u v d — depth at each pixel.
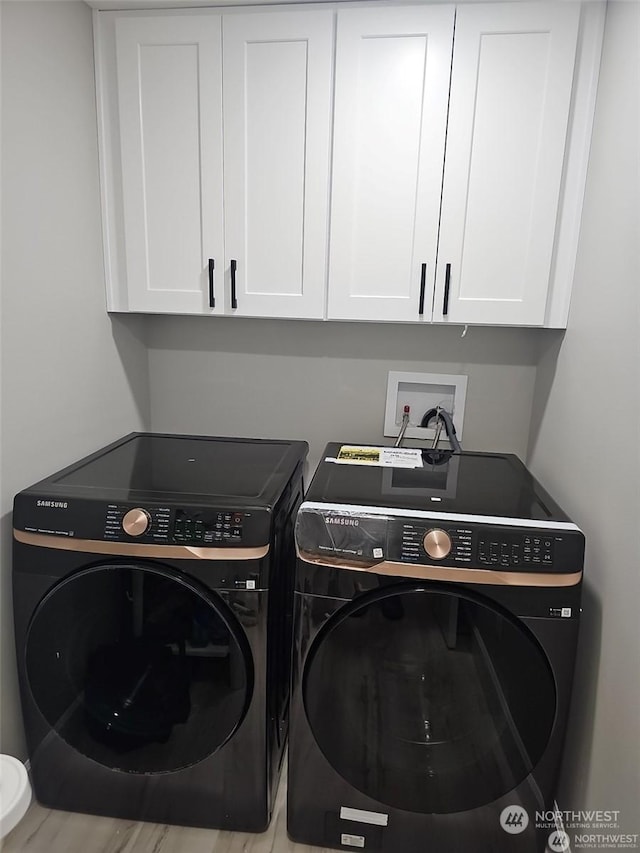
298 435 2.06
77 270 1.60
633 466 1.18
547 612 1.21
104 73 1.61
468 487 1.49
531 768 1.29
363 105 1.53
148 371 2.07
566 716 1.26
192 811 1.45
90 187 1.64
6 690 1.43
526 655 1.23
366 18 1.48
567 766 1.48
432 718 1.31
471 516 1.27
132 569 1.29
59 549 1.31
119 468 1.57
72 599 1.33
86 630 1.35
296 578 1.27
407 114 1.52
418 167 1.55
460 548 1.21
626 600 1.19
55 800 1.49
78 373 1.64
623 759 1.17
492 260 1.58
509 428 1.96
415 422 2.00
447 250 1.59
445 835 1.37
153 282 1.72
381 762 1.34
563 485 1.58
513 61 1.46
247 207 1.63
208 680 1.35
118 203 1.69
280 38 1.51
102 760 1.44
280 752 1.59
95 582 1.31
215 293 1.70
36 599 1.34
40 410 1.48
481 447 1.98
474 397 1.95
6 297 1.33
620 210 1.29
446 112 1.51
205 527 1.28
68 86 1.51
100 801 1.48
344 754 1.35
